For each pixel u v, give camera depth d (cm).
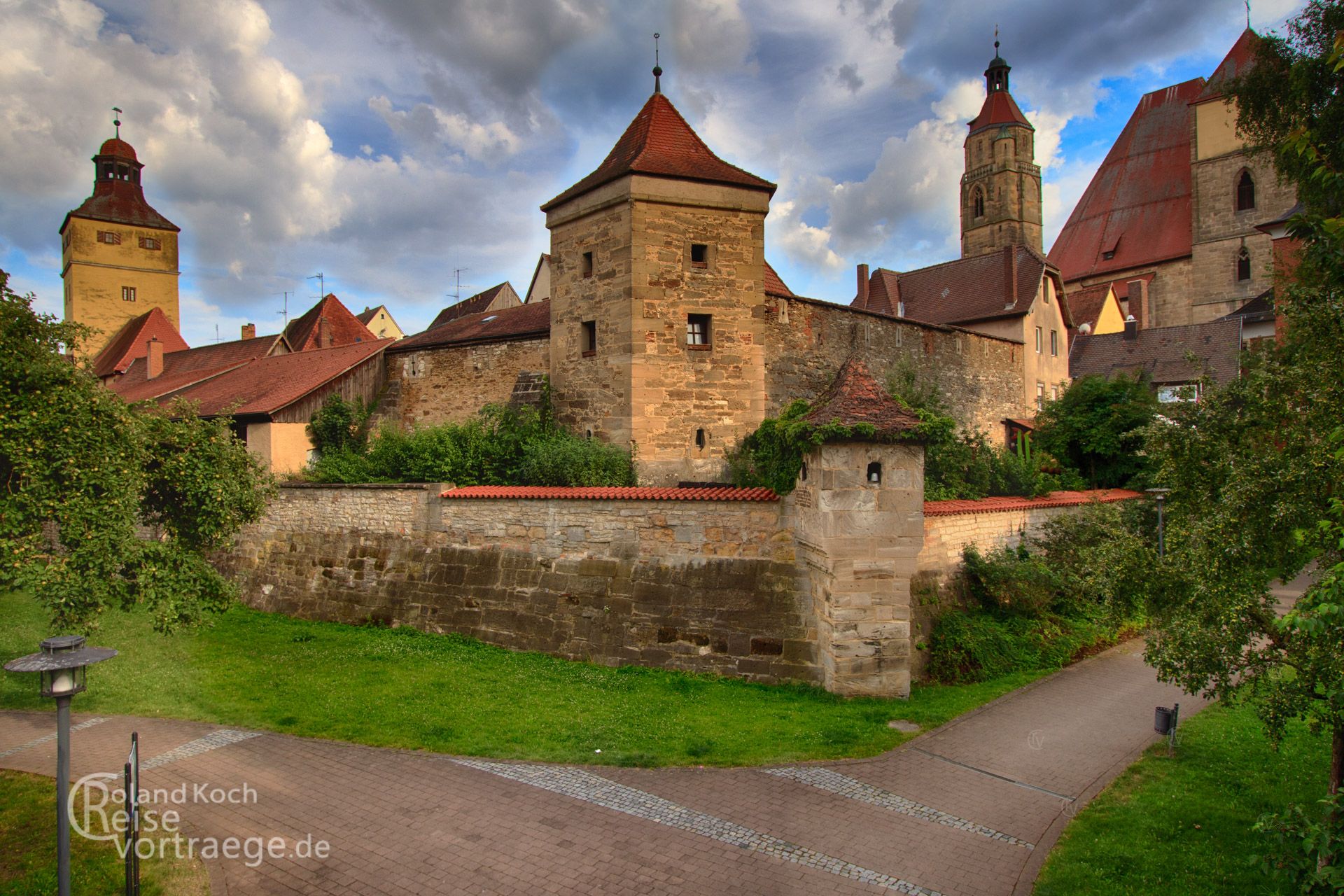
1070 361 4716
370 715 1241
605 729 1198
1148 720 1308
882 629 1370
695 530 1538
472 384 2444
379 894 785
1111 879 827
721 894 800
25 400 1022
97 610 1084
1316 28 1959
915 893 812
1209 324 4453
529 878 817
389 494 1894
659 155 2009
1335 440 705
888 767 1103
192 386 3056
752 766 1094
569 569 1628
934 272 4359
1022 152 7738
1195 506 1003
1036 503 1980
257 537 2138
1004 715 1325
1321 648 748
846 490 1348
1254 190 5344
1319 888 628
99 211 5575
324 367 2636
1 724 1208
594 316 2039
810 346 2375
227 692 1348
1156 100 6372
